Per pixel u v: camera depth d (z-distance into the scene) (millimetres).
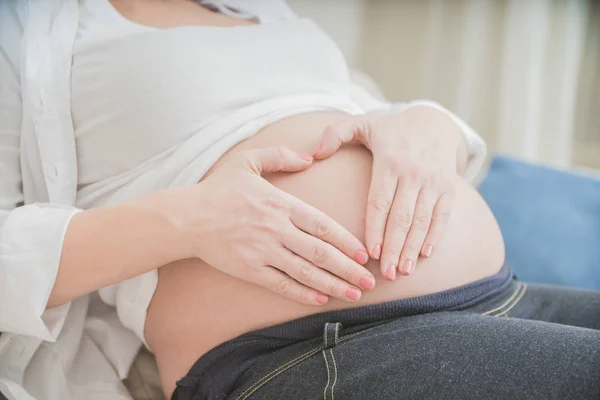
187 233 683
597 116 1903
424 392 592
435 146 817
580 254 1208
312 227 688
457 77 1885
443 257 753
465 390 581
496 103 1860
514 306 810
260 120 828
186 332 754
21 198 814
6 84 823
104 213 694
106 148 817
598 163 1921
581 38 1720
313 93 920
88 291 697
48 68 816
